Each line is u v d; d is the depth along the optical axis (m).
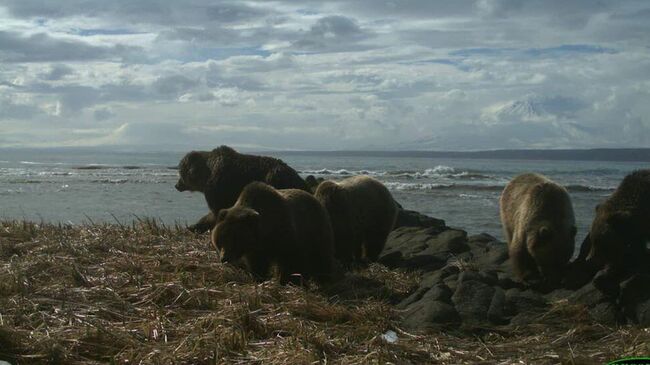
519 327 6.98
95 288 7.48
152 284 7.66
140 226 11.92
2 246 9.45
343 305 7.55
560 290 8.05
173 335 6.43
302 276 8.59
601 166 86.69
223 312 6.83
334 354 6.02
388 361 5.84
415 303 7.45
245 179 10.97
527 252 8.75
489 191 33.91
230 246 8.18
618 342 6.45
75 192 29.52
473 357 6.09
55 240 9.80
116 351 6.07
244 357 5.93
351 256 10.09
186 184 11.78
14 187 32.56
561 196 8.91
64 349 5.92
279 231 8.37
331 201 9.95
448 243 10.98
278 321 6.72
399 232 12.89
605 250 8.10
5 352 5.87
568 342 6.51
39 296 7.20
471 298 7.45
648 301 7.09
